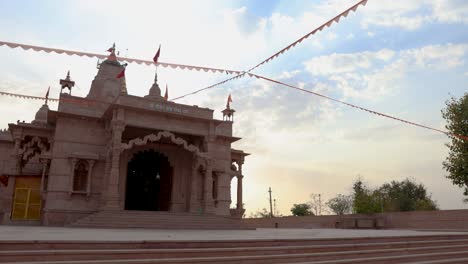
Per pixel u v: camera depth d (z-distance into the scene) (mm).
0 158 26938
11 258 7609
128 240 9039
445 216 25125
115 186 20531
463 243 14117
